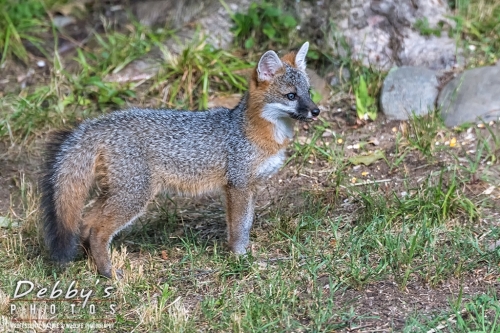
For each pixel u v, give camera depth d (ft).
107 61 49.39
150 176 33.60
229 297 30.86
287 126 34.76
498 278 31.37
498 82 44.70
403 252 33.22
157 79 47.88
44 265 33.83
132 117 33.60
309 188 40.73
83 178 32.76
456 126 43.83
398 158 42.14
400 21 48.88
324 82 47.98
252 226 37.70
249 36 50.75
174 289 31.68
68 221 32.53
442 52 48.03
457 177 40.01
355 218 37.60
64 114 45.73
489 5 52.01
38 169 42.73
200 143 34.01
